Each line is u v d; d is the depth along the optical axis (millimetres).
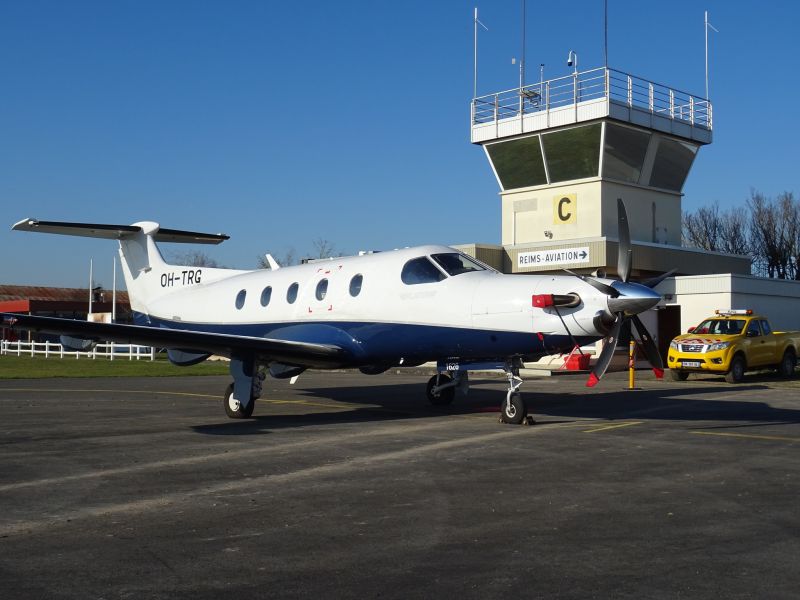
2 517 6418
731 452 9648
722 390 19484
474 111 32469
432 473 8297
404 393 19141
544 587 4672
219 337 12719
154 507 6762
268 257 17141
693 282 28406
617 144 29625
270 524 6176
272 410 15125
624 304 11320
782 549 5426
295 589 4664
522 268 30000
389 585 4723
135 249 20109
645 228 31047
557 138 30156
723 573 4918
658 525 6090
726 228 65375
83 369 31516
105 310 62219
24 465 8844
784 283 29484
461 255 13562
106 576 4910
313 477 8086
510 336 12109
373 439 10898
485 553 5363
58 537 5809
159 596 4555
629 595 4539
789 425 12352
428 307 13023
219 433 11609
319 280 15000
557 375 25672
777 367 23875
